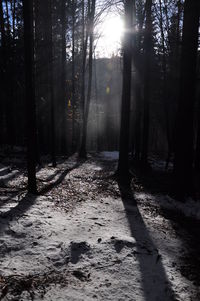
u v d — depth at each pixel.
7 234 4.01
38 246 3.81
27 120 6.44
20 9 16.92
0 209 4.96
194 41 7.31
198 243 4.88
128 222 5.49
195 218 6.48
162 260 3.90
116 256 3.77
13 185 7.49
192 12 7.18
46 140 26.38
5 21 18.53
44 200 6.23
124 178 10.06
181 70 7.57
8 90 16.89
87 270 3.38
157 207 7.02
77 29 21.44
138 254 3.93
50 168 12.14
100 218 5.52
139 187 9.32
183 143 7.71
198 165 14.55
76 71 28.66
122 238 4.31
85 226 4.87
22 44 15.79
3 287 2.81
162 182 10.53
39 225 4.50
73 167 13.55
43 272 3.22
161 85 19.05
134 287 3.13
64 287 2.98
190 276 3.58
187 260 4.08
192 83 7.49
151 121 32.84
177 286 3.27
